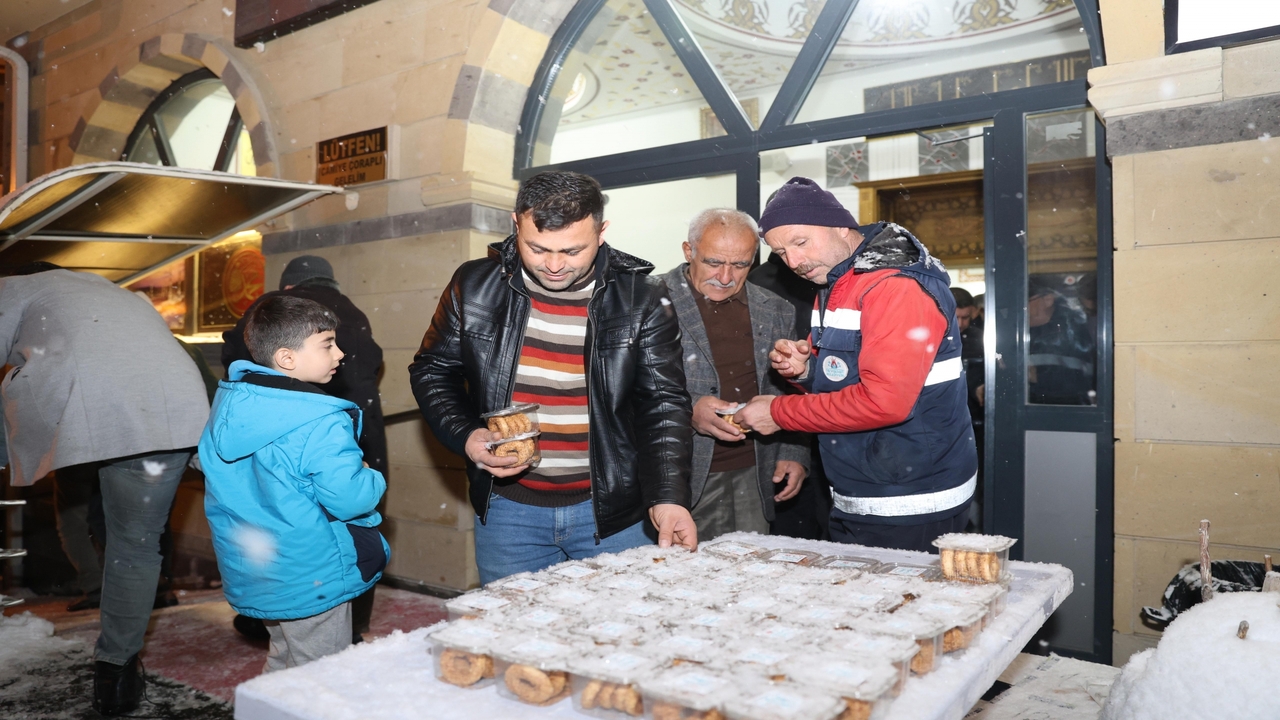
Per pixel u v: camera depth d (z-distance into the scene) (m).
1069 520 2.87
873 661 1.00
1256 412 2.42
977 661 1.16
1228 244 2.45
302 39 4.54
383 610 3.73
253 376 1.88
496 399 2.02
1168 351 2.54
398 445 4.11
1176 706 1.21
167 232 3.60
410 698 1.04
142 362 2.52
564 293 2.06
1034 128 2.97
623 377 2.04
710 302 2.66
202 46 4.92
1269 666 1.15
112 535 2.49
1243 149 2.43
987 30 3.72
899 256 1.89
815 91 3.95
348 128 4.36
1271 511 2.40
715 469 2.61
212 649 3.14
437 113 4.02
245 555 1.86
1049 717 1.79
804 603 1.25
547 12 3.94
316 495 1.86
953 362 1.92
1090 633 2.83
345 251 4.32
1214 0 2.45
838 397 1.89
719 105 3.62
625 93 4.18
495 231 3.99
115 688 2.48
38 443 2.43
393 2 4.19
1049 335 2.95
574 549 2.10
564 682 1.03
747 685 0.93
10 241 3.12
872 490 1.99
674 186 4.04
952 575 1.42
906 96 3.91
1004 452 2.98
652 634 1.11
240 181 3.16
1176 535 2.53
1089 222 2.88
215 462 1.89
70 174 2.68
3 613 3.62
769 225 2.03
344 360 2.98
